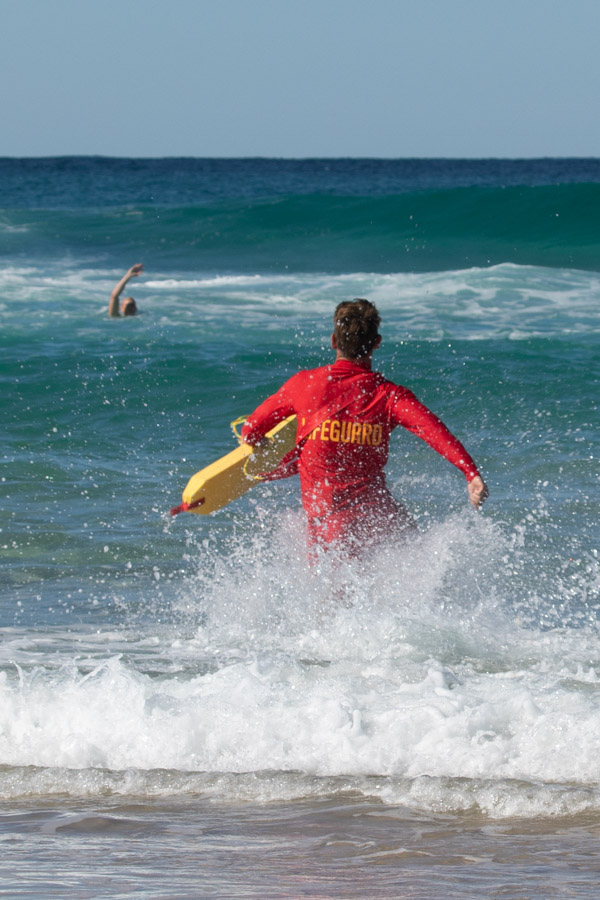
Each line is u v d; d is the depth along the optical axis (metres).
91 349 50.25
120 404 37.84
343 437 16.69
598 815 10.75
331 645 16.41
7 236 125.12
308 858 9.66
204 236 121.88
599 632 17.31
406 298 75.25
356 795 11.38
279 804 11.23
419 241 113.25
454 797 11.13
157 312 67.31
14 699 13.25
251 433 17.11
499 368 42.50
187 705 12.92
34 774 12.07
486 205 117.38
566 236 110.25
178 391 40.03
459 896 8.52
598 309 69.00
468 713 12.47
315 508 17.09
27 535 23.61
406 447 31.05
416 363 44.22
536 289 79.44
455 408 36.78
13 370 43.50
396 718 12.51
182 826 10.68
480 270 90.88
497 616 17.64
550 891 8.63
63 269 98.94
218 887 8.80
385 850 9.88
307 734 12.45
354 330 16.67
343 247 114.56
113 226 130.25
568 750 11.83
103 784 11.84
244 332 58.41
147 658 15.96
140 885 8.87
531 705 12.66
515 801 10.98
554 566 20.80
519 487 27.11
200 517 25.11
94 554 22.48
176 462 30.44
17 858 9.77
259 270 101.69
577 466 28.98
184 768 12.18
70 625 18.14
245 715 12.66
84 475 28.72
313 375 16.86
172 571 21.39
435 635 16.39
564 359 45.38
